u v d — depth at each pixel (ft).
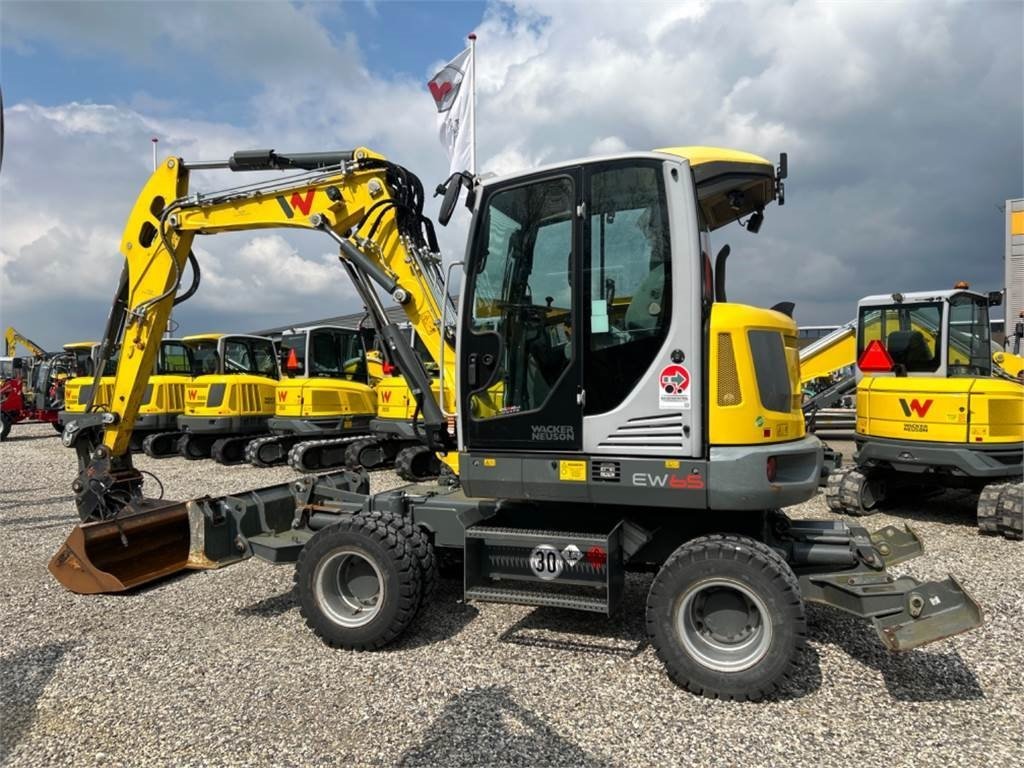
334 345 41.29
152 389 45.19
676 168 12.62
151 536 18.89
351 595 14.39
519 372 13.79
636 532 13.64
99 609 16.39
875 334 30.58
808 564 13.56
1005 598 16.49
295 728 10.98
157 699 11.96
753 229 15.89
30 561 20.53
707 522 13.92
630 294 12.91
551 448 13.44
